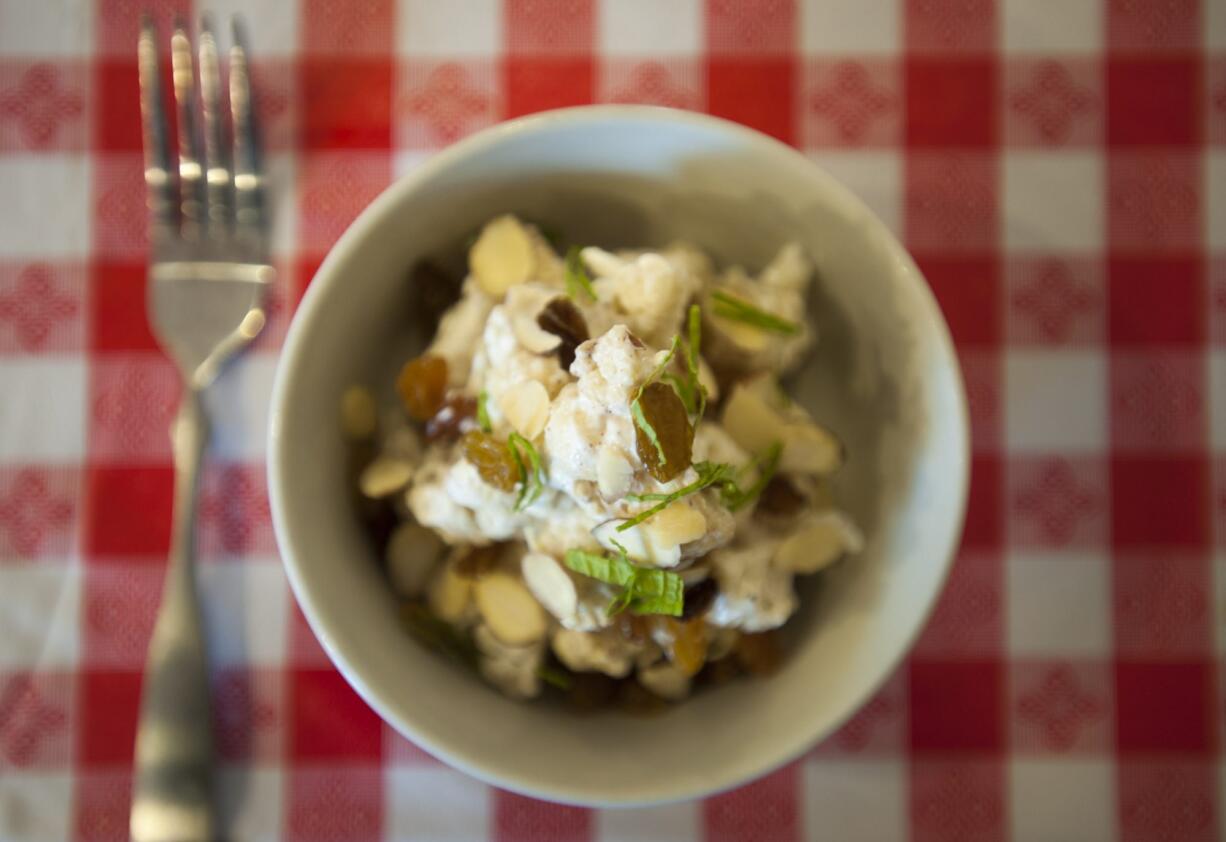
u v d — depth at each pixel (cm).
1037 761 29
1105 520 29
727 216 26
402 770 28
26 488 28
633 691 25
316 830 28
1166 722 29
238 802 28
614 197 25
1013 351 29
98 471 28
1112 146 29
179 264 28
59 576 28
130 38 29
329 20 28
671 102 29
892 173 29
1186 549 29
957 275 29
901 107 29
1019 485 29
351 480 25
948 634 29
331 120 28
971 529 29
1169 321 29
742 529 24
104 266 28
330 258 23
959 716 29
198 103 28
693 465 22
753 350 25
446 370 24
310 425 24
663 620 23
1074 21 29
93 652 28
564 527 23
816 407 26
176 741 27
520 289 24
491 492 23
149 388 28
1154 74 28
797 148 29
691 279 24
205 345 28
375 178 28
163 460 28
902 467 25
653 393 21
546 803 28
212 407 28
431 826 28
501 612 24
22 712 28
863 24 29
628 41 29
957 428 23
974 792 29
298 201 28
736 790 29
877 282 24
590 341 22
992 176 29
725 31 29
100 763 28
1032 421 29
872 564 25
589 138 24
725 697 25
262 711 28
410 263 25
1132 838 28
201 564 28
